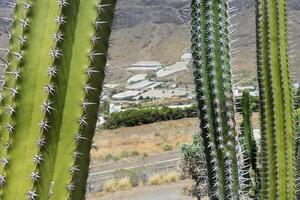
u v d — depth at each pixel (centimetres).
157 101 5606
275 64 376
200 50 336
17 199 205
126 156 2592
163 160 2389
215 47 334
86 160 213
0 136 207
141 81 7106
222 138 339
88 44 210
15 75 206
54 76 206
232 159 343
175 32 9644
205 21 334
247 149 434
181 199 1327
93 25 210
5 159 205
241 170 349
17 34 208
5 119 206
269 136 379
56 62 206
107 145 2919
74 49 209
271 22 375
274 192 381
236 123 345
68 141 208
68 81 208
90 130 213
